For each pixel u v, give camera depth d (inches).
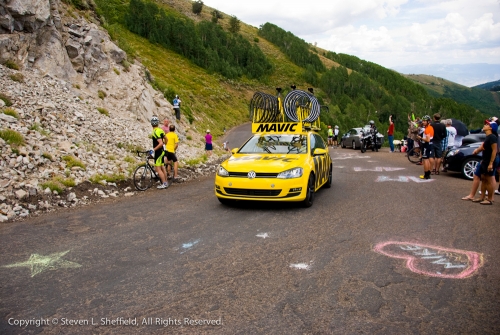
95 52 701.9
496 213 263.4
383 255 181.3
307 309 127.6
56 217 265.7
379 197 328.8
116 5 3157.0
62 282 153.1
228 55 3585.1
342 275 157.2
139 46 2610.7
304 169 281.7
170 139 429.1
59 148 392.2
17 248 197.2
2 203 271.6
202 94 2064.5
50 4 631.8
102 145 471.5
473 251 185.3
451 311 125.8
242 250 191.0
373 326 116.3
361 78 4534.9
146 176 397.7
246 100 2674.7
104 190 352.2
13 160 325.1
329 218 255.4
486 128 286.0
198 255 184.1
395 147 1061.8
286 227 234.1
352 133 1100.5
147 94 826.8
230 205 302.0
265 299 135.6
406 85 5497.1
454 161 437.7
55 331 116.0
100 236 218.2
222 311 127.3
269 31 5369.1
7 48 524.4
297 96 375.6
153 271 163.9
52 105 475.8
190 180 462.9
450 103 5354.3
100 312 127.6
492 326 116.0
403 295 137.9
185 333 114.0
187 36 3112.7
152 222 249.9
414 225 234.7
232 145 1135.6
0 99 418.9
